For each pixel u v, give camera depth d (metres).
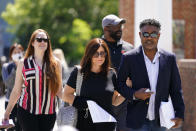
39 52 11.94
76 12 84.00
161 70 10.51
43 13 84.62
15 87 12.02
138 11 21.44
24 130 11.86
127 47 13.81
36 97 11.73
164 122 10.45
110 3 83.38
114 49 13.56
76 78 10.14
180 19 24.73
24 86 11.94
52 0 84.44
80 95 10.13
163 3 20.33
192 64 17.94
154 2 20.47
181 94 10.77
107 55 10.20
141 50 10.68
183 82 18.44
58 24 82.56
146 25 10.43
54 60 12.05
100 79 10.17
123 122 13.14
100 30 79.06
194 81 17.83
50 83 11.80
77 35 76.75
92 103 9.89
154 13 20.47
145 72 10.52
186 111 18.28
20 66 11.93
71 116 10.11
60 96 12.20
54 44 81.31
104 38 13.74
